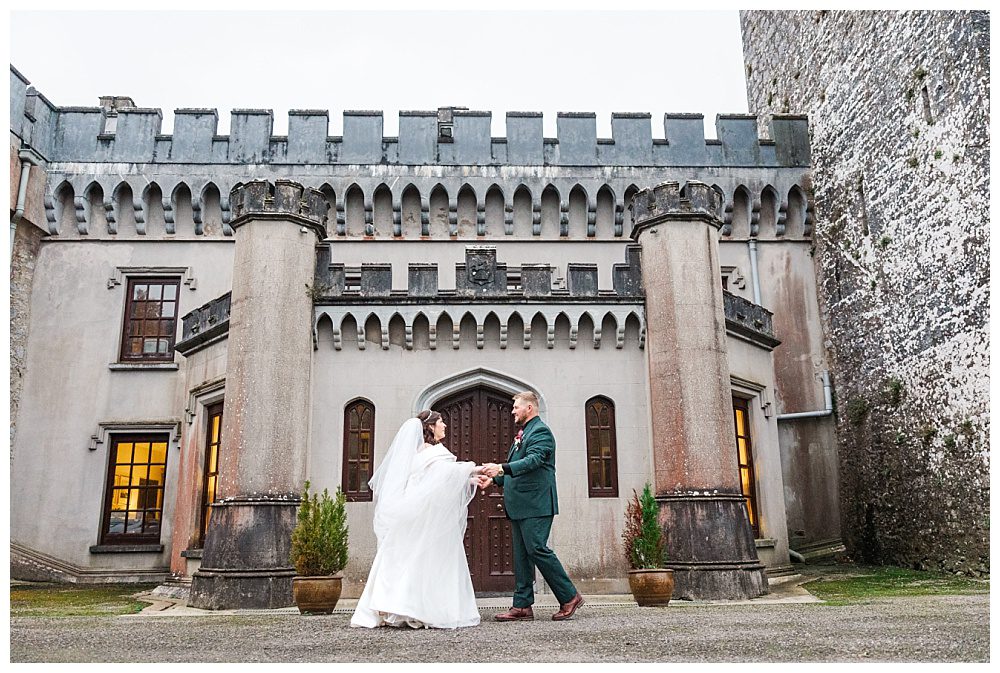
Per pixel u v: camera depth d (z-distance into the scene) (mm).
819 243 15414
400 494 5828
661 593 7738
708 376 10008
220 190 15047
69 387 14523
